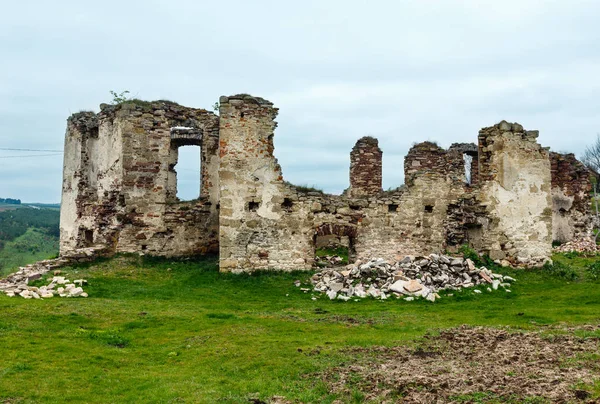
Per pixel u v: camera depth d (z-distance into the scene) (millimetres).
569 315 14125
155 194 21359
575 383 8281
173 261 21109
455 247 21750
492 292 17469
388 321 13648
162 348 11289
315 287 17797
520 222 21406
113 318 13359
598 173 45000
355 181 25578
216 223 22375
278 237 20047
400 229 21312
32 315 13047
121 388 9031
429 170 22000
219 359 10516
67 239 25234
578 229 30250
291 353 10711
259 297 17062
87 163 24594
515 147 21516
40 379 9297
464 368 9445
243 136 20000
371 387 8750
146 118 21344
